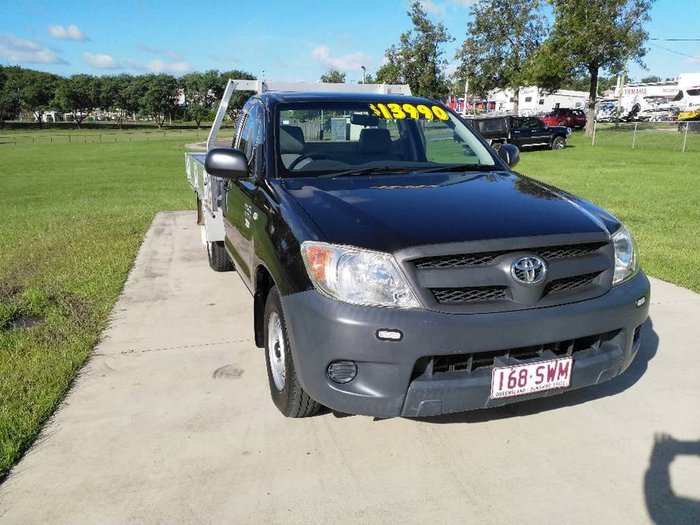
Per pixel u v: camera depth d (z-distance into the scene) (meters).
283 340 3.07
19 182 18.56
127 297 5.57
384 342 2.54
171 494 2.70
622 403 3.44
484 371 2.68
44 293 5.59
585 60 31.83
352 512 2.57
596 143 30.39
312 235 2.80
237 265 4.51
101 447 3.08
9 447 3.03
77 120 113.75
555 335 2.67
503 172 3.97
